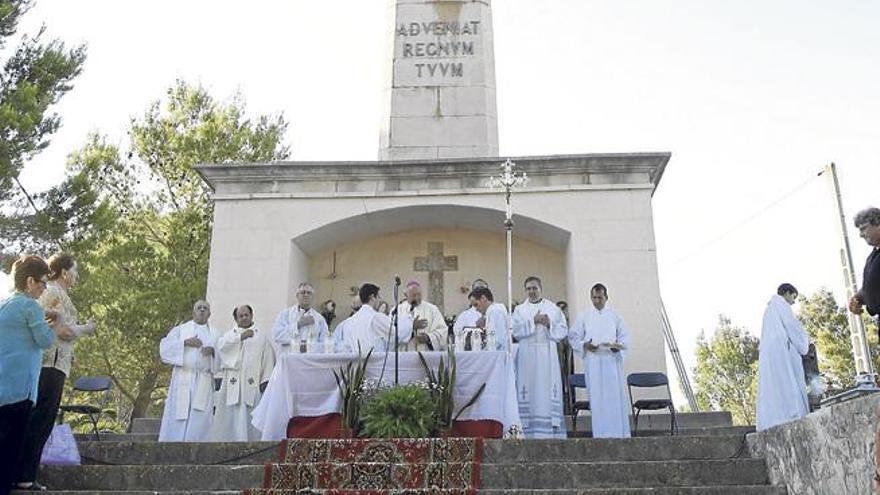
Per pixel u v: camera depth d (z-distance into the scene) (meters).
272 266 13.59
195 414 10.48
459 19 15.73
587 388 10.66
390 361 9.10
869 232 5.26
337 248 14.88
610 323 10.72
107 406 25.16
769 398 9.38
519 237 14.72
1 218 16.25
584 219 13.62
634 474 7.21
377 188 14.00
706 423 11.66
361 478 7.28
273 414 8.79
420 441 7.70
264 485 7.23
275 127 25.75
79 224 17.25
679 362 17.89
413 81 15.30
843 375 32.56
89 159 20.27
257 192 14.05
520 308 11.12
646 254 13.34
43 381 6.87
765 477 7.22
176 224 23.38
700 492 6.72
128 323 21.53
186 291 21.80
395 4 15.91
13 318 6.51
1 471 6.49
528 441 7.79
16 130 15.43
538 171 13.91
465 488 7.06
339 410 8.84
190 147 23.66
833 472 5.93
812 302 34.75
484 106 15.13
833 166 21.92
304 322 10.77
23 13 17.25
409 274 14.66
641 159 13.80
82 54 17.88
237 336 11.02
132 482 7.29
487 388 8.95
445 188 13.93
